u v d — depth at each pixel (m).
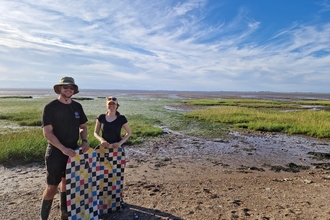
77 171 3.70
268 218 4.48
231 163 8.98
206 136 14.56
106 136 4.64
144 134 14.25
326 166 8.84
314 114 24.58
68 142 3.87
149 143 12.17
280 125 17.53
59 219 4.27
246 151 10.98
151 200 5.25
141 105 41.09
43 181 6.52
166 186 6.29
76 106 4.04
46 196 3.82
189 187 6.26
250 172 7.92
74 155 3.65
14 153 8.37
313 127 16.69
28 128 15.64
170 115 25.56
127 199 5.28
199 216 4.53
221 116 23.14
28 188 5.97
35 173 7.20
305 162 9.38
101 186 4.50
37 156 8.52
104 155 4.49
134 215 4.52
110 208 4.59
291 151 11.18
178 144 12.12
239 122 20.22
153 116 24.42
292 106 42.78
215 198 5.46
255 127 17.17
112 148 4.54
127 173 7.45
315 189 6.27
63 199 4.11
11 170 7.44
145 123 19.22
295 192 6.00
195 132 15.89
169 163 8.77
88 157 3.83
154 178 7.02
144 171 7.71
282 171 8.14
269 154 10.52
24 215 4.46
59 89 3.94
